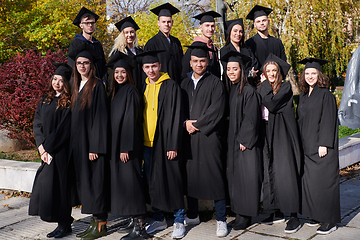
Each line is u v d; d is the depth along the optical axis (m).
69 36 12.30
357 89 8.81
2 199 5.29
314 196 3.62
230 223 4.01
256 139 3.64
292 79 19.03
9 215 4.58
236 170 3.73
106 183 3.66
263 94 3.75
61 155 3.72
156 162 3.71
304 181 3.72
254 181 3.65
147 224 4.01
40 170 3.81
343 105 8.96
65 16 12.25
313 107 3.65
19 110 6.43
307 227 3.81
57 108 3.75
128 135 3.55
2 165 5.68
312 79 3.70
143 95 3.88
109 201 3.70
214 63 4.56
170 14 4.74
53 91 3.92
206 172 3.72
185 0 6.77
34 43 12.42
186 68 4.35
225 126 3.99
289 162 3.70
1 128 7.06
